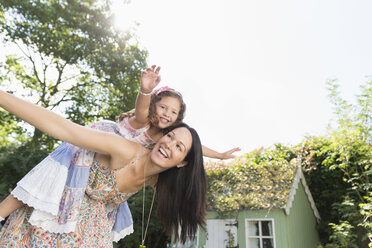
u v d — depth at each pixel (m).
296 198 8.27
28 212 1.54
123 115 2.23
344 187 8.72
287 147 9.91
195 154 2.09
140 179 1.84
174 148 1.85
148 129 2.23
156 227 9.55
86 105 14.87
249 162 9.41
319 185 9.36
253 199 7.87
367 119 7.36
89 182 1.68
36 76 15.00
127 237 9.24
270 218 7.54
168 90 2.30
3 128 13.83
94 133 1.54
